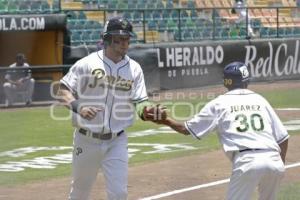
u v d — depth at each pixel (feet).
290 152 89.66
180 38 182.60
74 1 185.57
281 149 44.29
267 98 154.10
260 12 216.13
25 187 70.90
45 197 65.87
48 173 78.74
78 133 48.73
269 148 42.73
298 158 85.25
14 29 150.10
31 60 160.45
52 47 158.40
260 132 43.06
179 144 98.78
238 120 43.27
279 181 43.37
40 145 99.19
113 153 48.03
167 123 45.73
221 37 194.18
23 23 151.02
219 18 202.08
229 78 44.57
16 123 121.39
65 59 157.17
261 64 187.93
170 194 65.92
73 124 48.57
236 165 42.75
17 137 106.32
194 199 63.82
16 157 89.81
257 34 204.74
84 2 187.73
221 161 84.33
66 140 103.65
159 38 187.42
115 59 48.08
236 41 183.52
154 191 67.31
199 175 75.56
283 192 65.57
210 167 80.38
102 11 175.73
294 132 107.86
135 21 187.32
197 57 176.04
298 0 231.91
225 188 68.54
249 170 42.09
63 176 76.89
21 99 143.13
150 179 73.46
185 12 199.52
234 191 42.91
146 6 199.82
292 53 194.59
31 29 152.05
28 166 83.25
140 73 48.93
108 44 47.65
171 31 190.08
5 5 165.58
